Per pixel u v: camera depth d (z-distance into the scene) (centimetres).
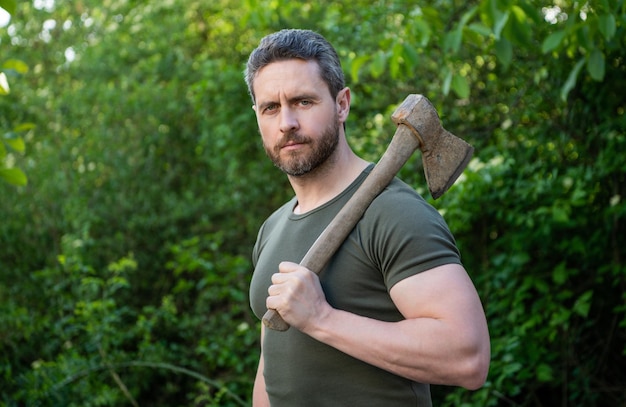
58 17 627
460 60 423
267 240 196
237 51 593
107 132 582
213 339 483
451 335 147
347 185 174
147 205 564
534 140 411
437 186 171
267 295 179
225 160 566
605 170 378
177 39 611
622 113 394
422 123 166
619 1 287
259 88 170
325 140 168
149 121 590
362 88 469
